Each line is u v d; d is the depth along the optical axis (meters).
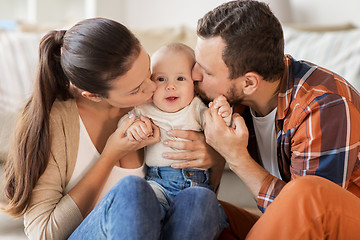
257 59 1.24
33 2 2.95
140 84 1.19
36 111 1.21
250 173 1.27
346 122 1.18
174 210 1.11
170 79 1.29
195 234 1.07
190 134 1.31
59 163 1.25
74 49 1.15
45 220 1.18
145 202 1.03
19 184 1.21
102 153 1.27
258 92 1.31
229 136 1.25
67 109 1.28
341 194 1.07
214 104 1.29
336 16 2.70
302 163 1.22
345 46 2.05
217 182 1.45
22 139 1.21
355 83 1.91
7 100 1.92
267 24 1.25
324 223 1.03
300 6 2.80
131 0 3.20
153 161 1.34
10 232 1.48
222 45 1.23
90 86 1.17
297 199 1.05
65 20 2.97
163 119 1.31
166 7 3.14
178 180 1.31
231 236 1.38
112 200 1.05
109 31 1.14
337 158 1.18
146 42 2.22
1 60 2.07
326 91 1.23
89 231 1.09
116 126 1.36
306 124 1.21
